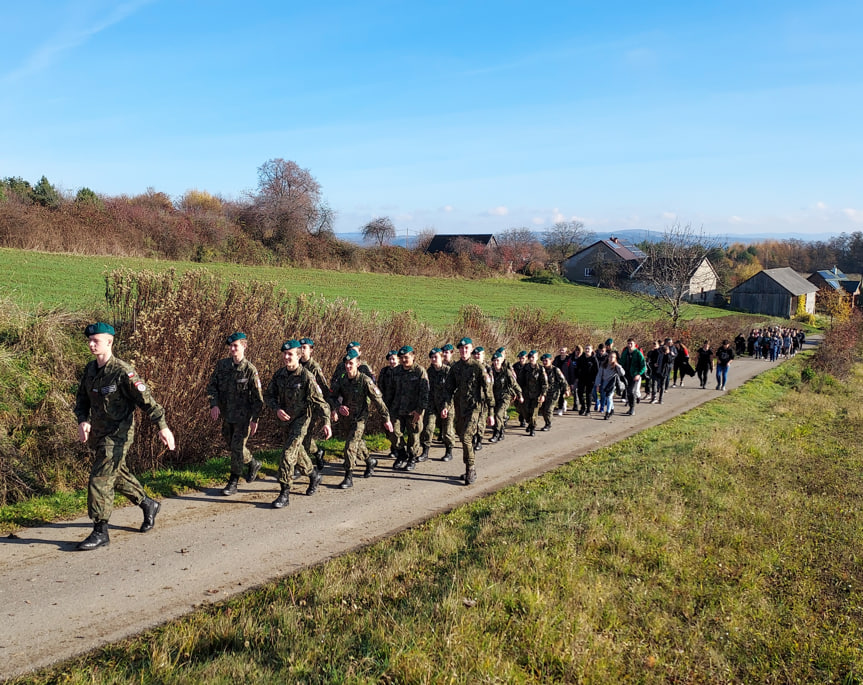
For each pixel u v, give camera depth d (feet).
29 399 30.22
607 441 39.99
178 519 21.94
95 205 106.52
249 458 25.31
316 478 25.80
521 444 38.32
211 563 18.56
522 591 16.43
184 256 109.50
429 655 13.35
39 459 27.30
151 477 26.20
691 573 19.53
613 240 242.58
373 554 19.48
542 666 13.83
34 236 82.53
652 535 21.58
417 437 30.71
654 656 14.85
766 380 79.77
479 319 60.44
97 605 15.66
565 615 15.79
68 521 21.03
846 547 23.30
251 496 24.97
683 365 70.59
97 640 14.12
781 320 203.72
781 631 17.06
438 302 108.78
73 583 16.71
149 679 12.38
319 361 35.86
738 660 15.52
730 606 17.72
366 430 37.50
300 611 15.49
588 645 14.65
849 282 305.53
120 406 19.15
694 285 223.92
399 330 43.70
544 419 44.42
